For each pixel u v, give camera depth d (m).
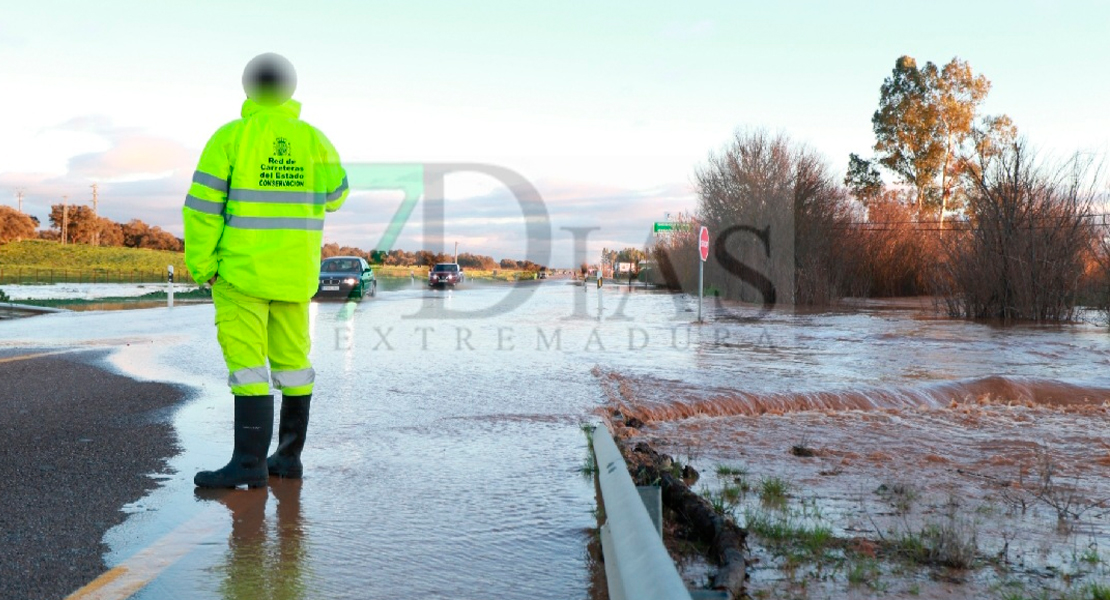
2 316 18.78
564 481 4.75
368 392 8.00
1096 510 4.34
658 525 3.20
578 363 10.52
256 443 4.56
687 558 3.60
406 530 3.88
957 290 21.58
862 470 5.20
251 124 4.47
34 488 4.50
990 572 3.42
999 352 12.38
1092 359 11.54
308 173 4.59
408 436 5.96
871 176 51.78
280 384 4.75
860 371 9.95
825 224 28.41
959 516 4.20
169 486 4.59
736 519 4.09
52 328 15.37
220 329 4.57
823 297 27.25
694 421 6.93
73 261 82.50
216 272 4.54
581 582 3.26
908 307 25.86
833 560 3.54
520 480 4.77
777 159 29.55
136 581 3.20
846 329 16.83
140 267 79.31
